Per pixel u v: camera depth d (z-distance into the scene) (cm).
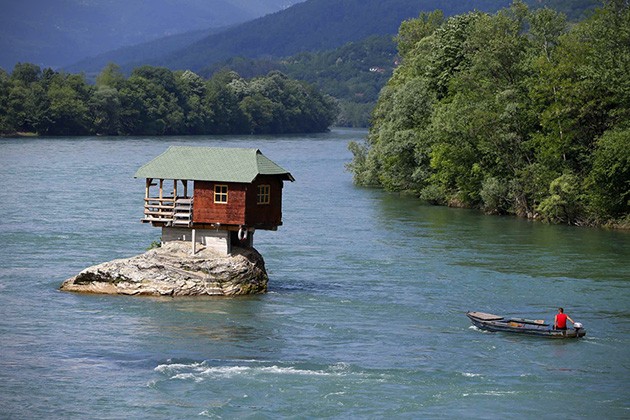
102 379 7969
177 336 9225
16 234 14975
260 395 7644
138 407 7356
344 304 10675
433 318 10131
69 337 9144
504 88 19438
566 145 17925
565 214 17812
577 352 8912
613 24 18400
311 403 7481
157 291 10825
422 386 7906
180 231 11112
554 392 7800
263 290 11206
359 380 8019
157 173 10938
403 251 14238
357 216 18488
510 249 14550
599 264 13325
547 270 12838
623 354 8862
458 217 18625
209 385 7856
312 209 19512
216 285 10906
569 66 17862
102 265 10944
